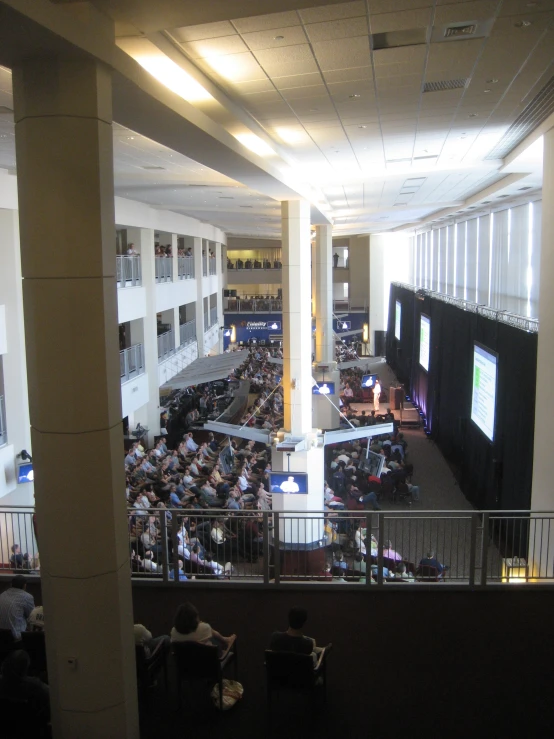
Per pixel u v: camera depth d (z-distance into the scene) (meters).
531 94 9.20
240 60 7.35
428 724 5.71
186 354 31.64
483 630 7.21
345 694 6.12
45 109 4.92
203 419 27.41
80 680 5.41
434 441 26.62
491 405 17.08
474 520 8.09
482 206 22.41
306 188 16.58
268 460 20.38
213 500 15.62
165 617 7.48
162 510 8.15
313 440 15.25
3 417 14.75
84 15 4.78
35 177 4.97
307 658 5.50
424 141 12.57
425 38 6.81
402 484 19.52
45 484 5.27
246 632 7.16
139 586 8.23
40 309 5.08
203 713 5.91
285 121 10.45
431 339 27.91
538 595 7.98
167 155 13.35
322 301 27.34
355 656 6.72
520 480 14.27
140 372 23.88
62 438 5.18
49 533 5.31
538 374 11.82
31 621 6.70
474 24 6.45
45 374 5.14
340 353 43.16
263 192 14.59
